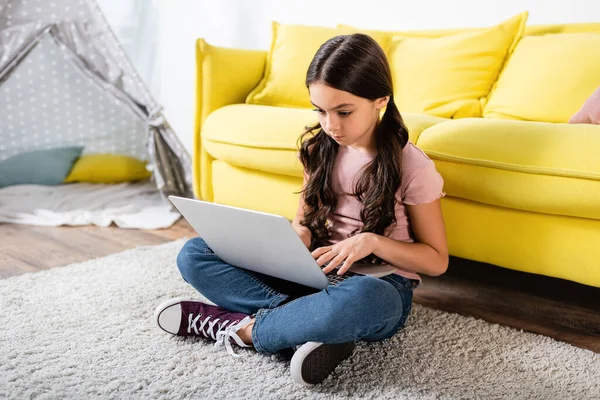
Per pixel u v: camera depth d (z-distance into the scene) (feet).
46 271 5.81
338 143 4.40
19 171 8.67
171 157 8.50
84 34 8.34
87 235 7.20
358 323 3.59
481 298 5.54
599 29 6.66
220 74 7.44
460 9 7.89
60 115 9.09
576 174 4.49
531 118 6.29
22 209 7.86
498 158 4.88
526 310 5.27
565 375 3.97
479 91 6.88
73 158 9.02
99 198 8.48
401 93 7.17
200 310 4.37
